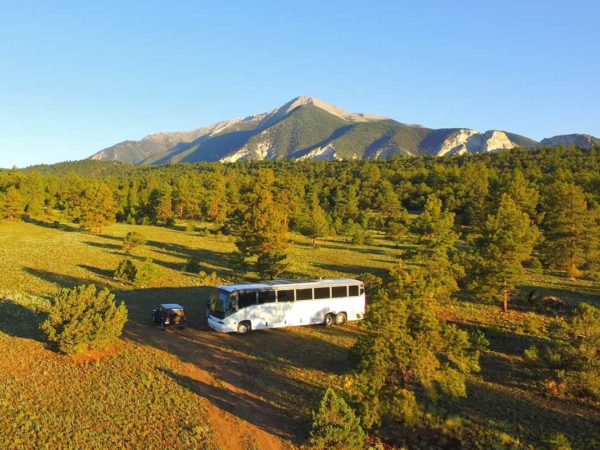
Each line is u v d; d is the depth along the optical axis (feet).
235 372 73.15
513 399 65.72
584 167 395.34
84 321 74.79
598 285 147.02
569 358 70.79
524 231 118.62
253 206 153.58
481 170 370.73
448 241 117.39
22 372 66.54
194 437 52.06
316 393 65.46
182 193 345.31
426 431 55.26
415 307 57.26
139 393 62.13
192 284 144.05
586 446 53.11
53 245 218.38
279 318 97.55
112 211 304.30
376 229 342.85
